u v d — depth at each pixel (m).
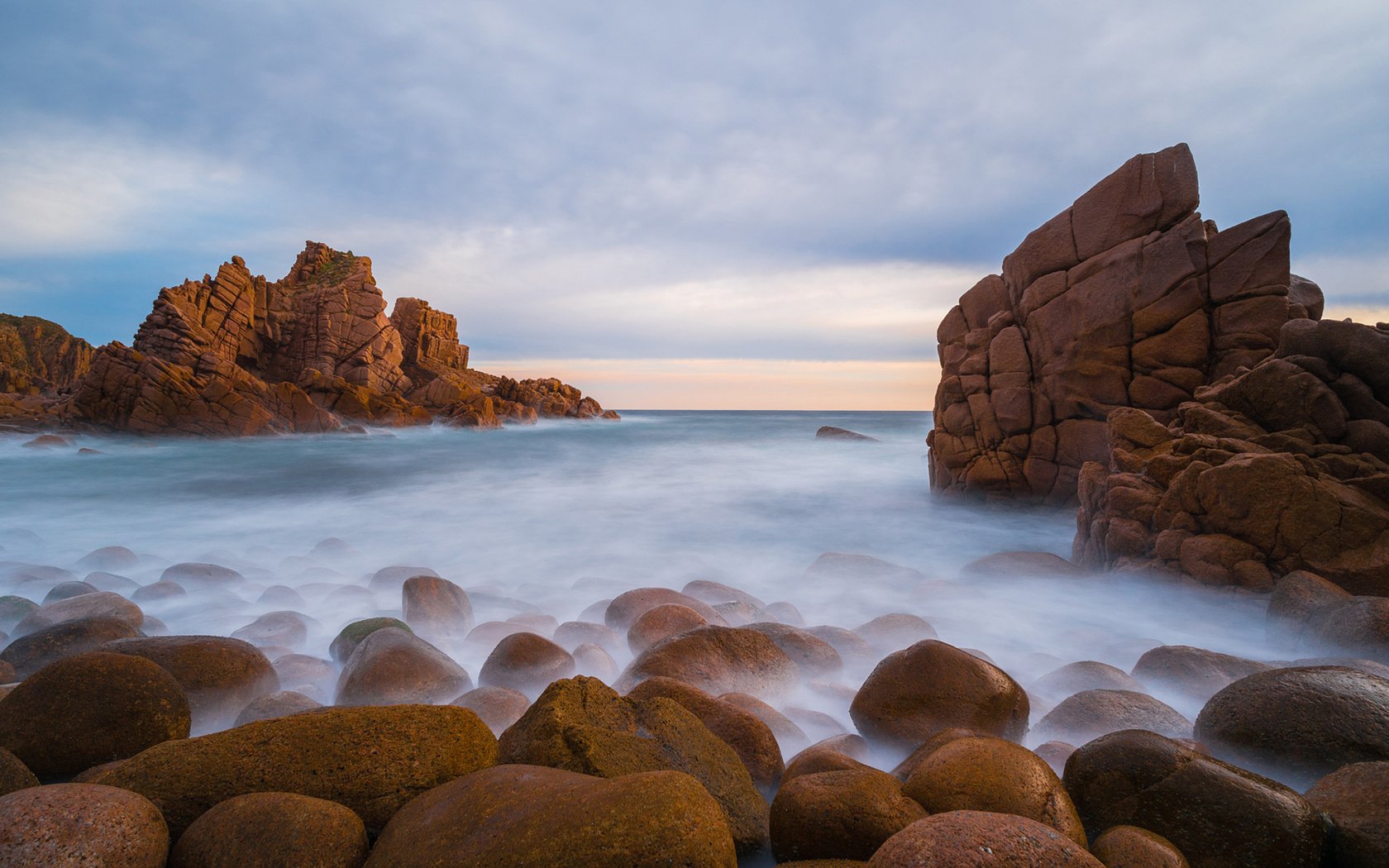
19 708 3.67
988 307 15.27
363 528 14.12
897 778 3.55
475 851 2.52
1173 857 2.76
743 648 5.52
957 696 4.45
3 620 6.91
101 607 6.59
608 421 72.31
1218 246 11.73
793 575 10.44
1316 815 2.96
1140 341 12.28
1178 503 8.16
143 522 14.88
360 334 53.97
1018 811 2.96
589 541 12.86
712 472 23.64
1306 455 7.99
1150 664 5.69
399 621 6.51
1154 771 3.23
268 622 6.94
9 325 90.44
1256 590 7.26
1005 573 9.25
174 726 3.86
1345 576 6.99
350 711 3.37
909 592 8.77
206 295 48.38
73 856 2.40
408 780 3.10
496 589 9.06
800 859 3.09
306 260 65.38
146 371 38.47
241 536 13.41
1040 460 13.63
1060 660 6.30
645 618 6.31
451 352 66.25
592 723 3.56
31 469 25.48
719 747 3.79
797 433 47.06
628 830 2.46
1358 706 3.76
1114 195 12.89
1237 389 9.13
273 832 2.68
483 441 39.50
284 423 41.16
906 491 18.59
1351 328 8.64
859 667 6.11
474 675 6.16
